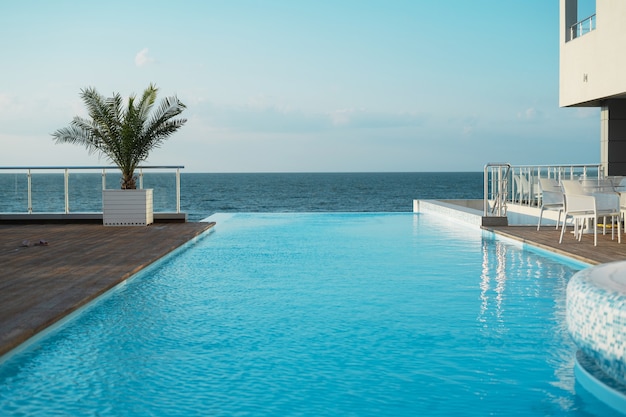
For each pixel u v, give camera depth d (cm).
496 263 783
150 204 1295
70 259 770
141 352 414
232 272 727
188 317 508
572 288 383
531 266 757
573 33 1283
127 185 1288
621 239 935
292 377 364
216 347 425
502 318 500
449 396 333
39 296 540
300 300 571
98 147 1277
